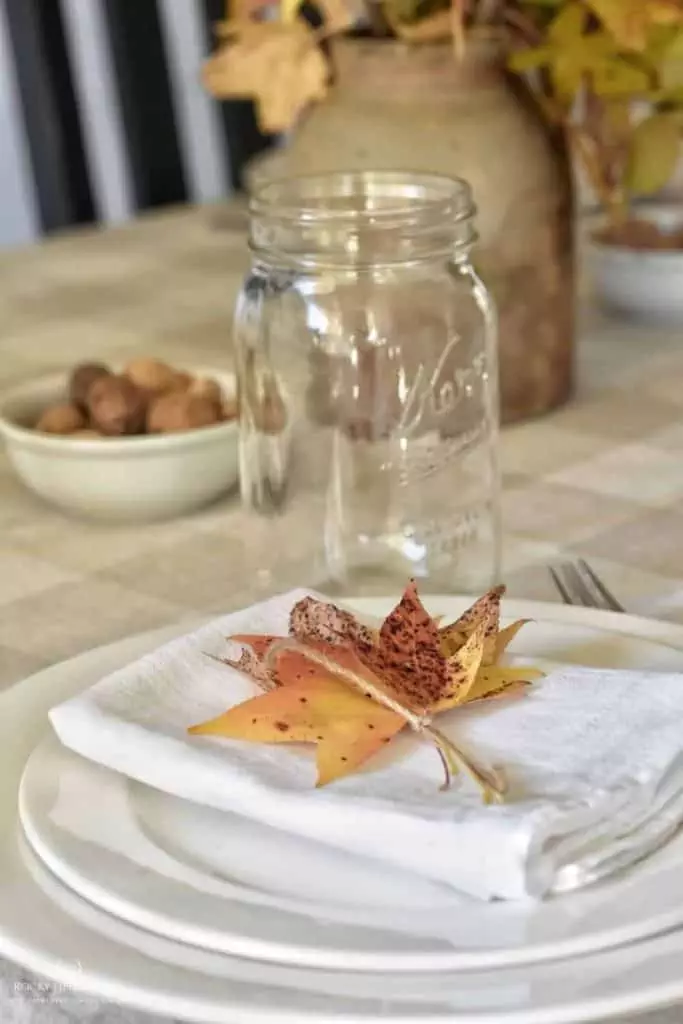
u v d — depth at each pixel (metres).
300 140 0.96
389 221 0.75
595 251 1.20
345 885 0.55
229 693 0.61
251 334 0.77
